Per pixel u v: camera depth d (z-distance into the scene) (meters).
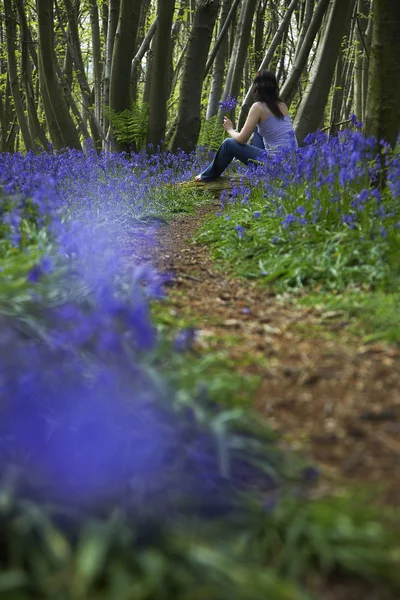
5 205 4.93
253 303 4.04
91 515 1.80
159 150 11.93
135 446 2.07
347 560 1.75
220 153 8.86
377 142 5.72
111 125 12.76
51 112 13.39
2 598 1.53
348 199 5.08
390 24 5.45
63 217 4.89
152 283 4.24
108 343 2.27
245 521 1.86
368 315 3.60
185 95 11.92
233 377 2.70
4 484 1.79
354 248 4.51
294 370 2.94
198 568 1.66
